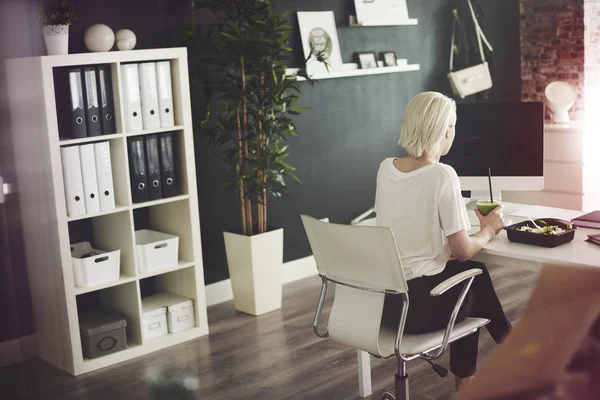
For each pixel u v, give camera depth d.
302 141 4.73
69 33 3.56
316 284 4.68
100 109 3.41
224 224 4.40
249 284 4.11
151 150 3.62
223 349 3.65
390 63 5.15
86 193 3.37
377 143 5.21
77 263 3.40
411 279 2.38
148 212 4.05
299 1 4.61
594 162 5.33
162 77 3.62
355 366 3.34
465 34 5.64
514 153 3.16
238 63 3.93
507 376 0.22
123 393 3.18
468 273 2.21
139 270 3.64
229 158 4.05
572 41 5.61
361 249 2.16
